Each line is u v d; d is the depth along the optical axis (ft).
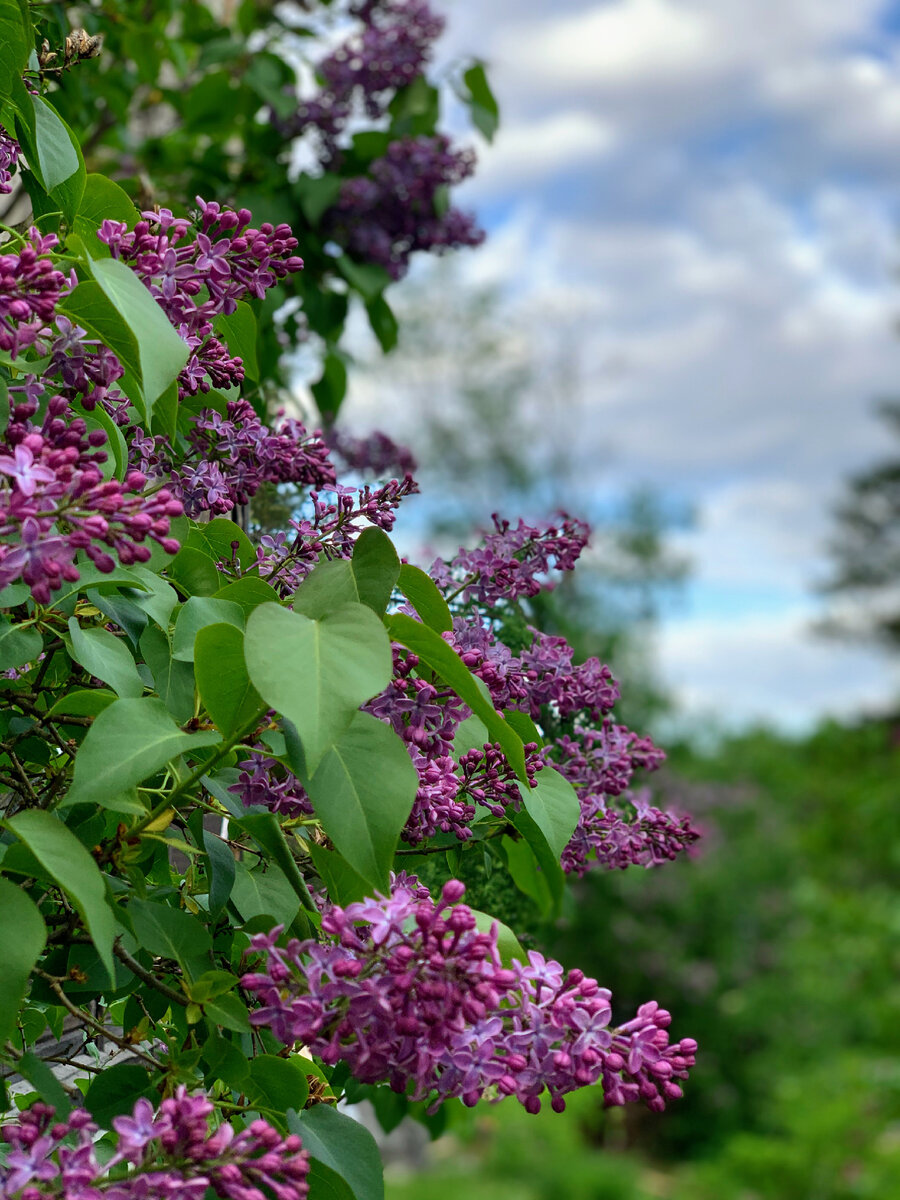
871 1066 14.66
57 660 2.37
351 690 1.81
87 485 1.76
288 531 2.77
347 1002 1.83
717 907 14.20
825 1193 11.98
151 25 5.08
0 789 2.42
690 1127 14.01
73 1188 1.69
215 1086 2.28
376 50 5.32
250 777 2.12
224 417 2.58
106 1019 2.90
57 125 2.38
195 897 2.38
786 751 24.40
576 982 1.92
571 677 2.80
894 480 43.32
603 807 2.92
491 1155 13.08
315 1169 2.06
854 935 18.20
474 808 2.43
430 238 5.38
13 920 1.75
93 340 2.05
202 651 1.95
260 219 4.98
